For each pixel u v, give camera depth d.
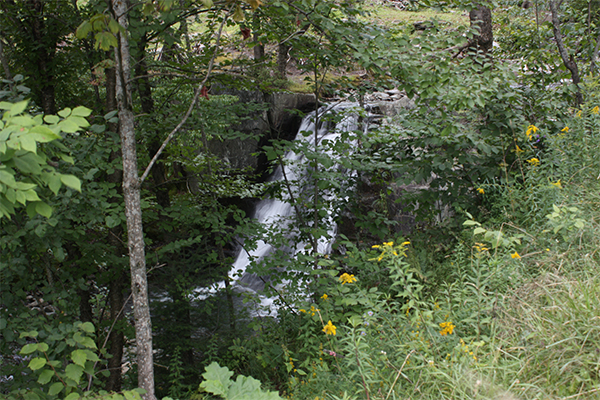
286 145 4.63
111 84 3.85
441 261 4.66
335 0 3.94
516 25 6.45
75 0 4.31
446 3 4.38
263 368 4.32
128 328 4.37
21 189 1.39
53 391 2.12
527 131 4.29
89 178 2.81
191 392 4.55
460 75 4.05
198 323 5.44
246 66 4.87
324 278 4.40
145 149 5.04
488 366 2.24
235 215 5.05
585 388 2.02
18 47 4.52
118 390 4.48
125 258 4.04
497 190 4.68
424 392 2.32
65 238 3.30
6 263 2.47
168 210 4.64
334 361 3.35
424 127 4.82
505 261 3.06
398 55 3.78
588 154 4.07
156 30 3.65
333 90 4.93
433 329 2.79
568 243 3.08
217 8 3.71
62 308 2.93
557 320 2.38
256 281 8.45
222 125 4.91
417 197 5.07
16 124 1.35
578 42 6.36
